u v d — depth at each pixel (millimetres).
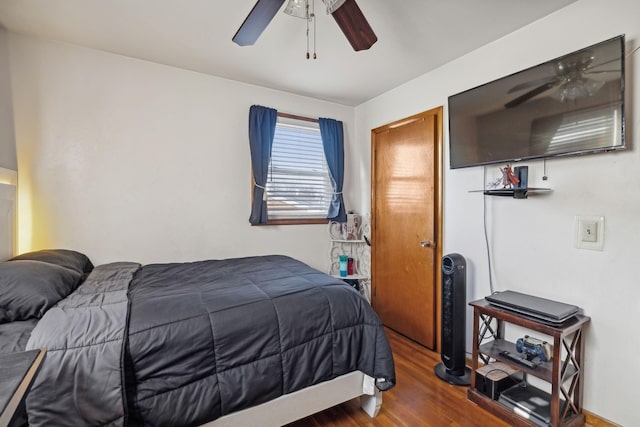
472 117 2193
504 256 2129
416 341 2785
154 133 2562
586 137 1632
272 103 3090
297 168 3285
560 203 1832
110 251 2420
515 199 2059
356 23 1534
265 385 1428
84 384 1087
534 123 1843
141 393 1198
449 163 2479
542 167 1907
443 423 1729
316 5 1781
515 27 2000
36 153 2180
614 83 1522
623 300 1599
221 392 1331
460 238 2430
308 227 3311
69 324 1203
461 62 2391
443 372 2217
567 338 1758
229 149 2877
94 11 1870
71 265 1939
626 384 1593
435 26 1989
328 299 1707
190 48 2314
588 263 1722
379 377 1667
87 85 2326
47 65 2203
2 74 2072
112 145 2414
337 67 2600
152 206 2564
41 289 1380
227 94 2859
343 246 3512
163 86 2590
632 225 1569
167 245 2627
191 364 1293
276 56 2422
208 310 1436
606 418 1653
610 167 1636
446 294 2215
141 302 1460
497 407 1784
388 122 3119
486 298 1932
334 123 3387
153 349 1236
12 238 1971
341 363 1644
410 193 2842
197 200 2744
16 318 1306
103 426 1093
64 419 1053
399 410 1838
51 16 1925
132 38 2182
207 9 1848
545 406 1722
